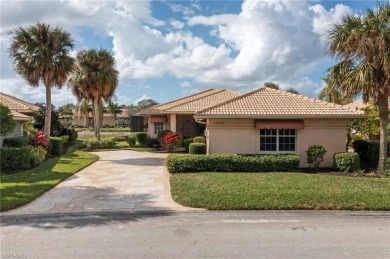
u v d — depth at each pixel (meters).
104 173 16.48
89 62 32.59
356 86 14.48
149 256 6.32
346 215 9.20
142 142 34.62
